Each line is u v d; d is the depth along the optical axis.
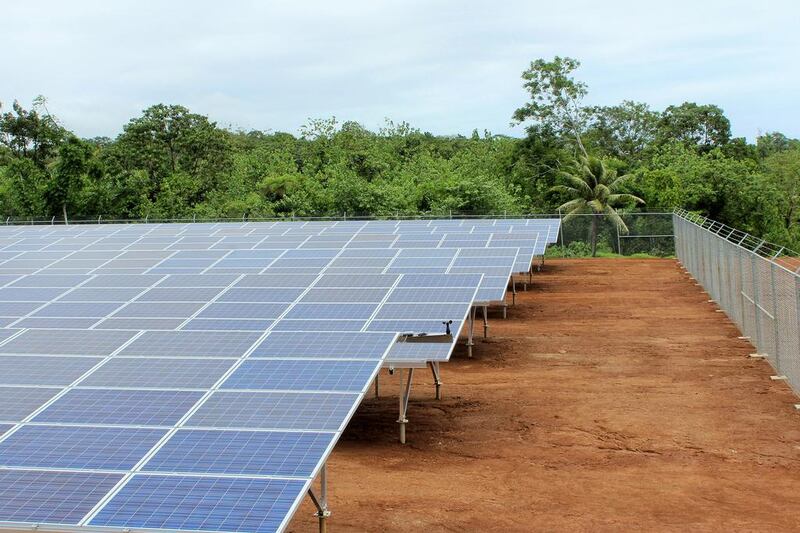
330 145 78.12
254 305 15.92
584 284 38.84
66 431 9.18
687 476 13.48
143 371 11.05
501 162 73.44
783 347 19.89
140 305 16.03
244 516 7.41
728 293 29.02
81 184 63.12
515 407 17.81
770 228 63.03
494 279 23.47
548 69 71.75
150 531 7.21
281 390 10.30
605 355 23.08
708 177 63.56
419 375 21.11
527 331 27.06
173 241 32.91
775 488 12.87
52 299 17.44
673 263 47.44
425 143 91.44
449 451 14.98
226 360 11.43
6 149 72.12
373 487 13.09
